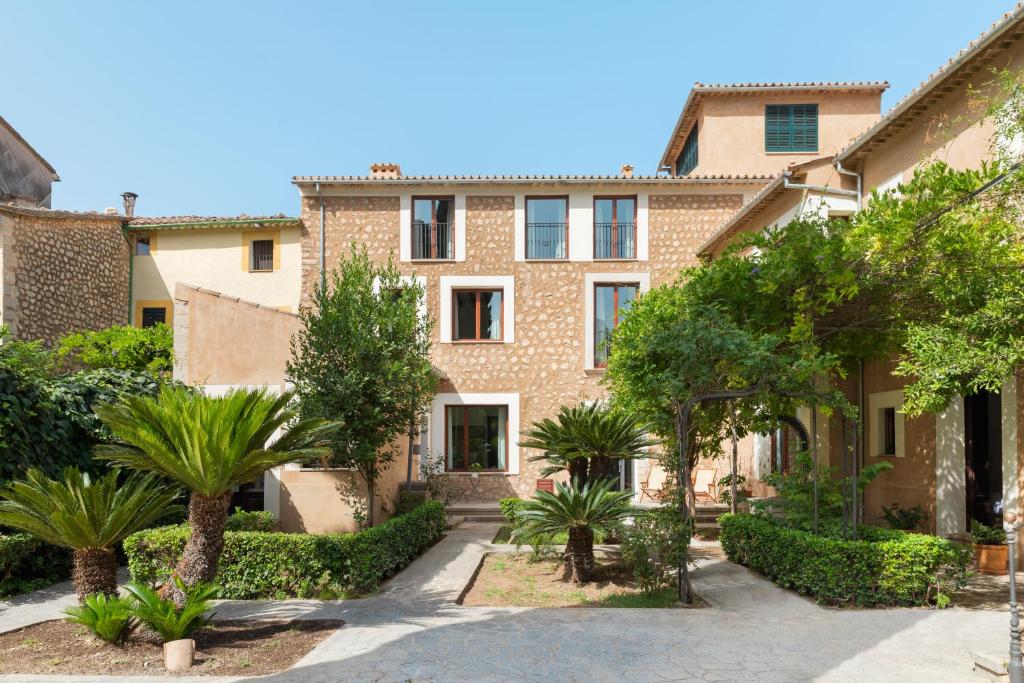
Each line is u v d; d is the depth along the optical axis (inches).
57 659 235.1
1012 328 264.4
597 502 361.1
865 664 226.5
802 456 400.2
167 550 337.1
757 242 337.7
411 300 419.2
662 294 503.5
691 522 337.7
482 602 331.0
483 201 716.0
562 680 213.3
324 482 401.4
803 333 322.0
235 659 235.3
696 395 337.1
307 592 326.6
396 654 239.1
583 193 714.2
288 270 780.0
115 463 278.8
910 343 292.2
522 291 708.7
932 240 283.9
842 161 518.6
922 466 442.3
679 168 943.0
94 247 730.8
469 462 700.0
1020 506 361.4
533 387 700.0
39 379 378.0
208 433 255.6
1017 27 344.2
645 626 275.6
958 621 276.7
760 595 332.8
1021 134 296.5
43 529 259.3
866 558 303.3
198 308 458.6
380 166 756.6
